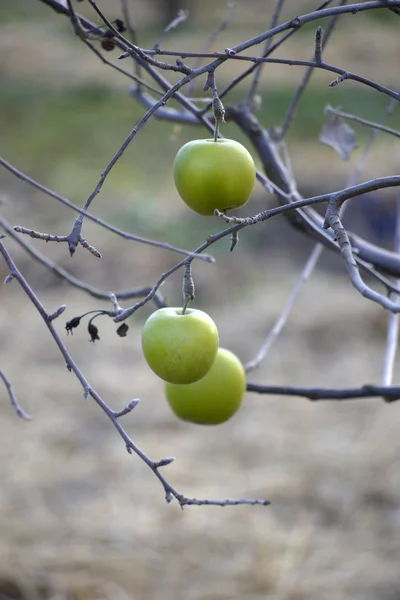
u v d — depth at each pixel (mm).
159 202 14094
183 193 2111
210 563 6414
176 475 7512
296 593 6148
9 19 30828
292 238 12516
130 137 1950
